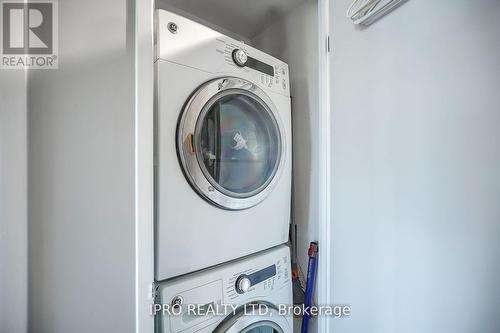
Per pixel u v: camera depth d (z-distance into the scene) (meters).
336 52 1.11
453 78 0.72
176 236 0.79
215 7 1.44
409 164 0.83
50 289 0.61
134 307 0.66
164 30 0.78
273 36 1.58
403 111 0.85
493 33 0.64
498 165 0.63
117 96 0.66
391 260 0.89
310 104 1.31
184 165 0.81
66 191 0.62
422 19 0.79
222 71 0.94
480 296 0.66
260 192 1.04
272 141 1.14
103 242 0.64
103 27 0.66
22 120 0.60
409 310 0.83
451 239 0.72
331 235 1.14
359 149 1.01
